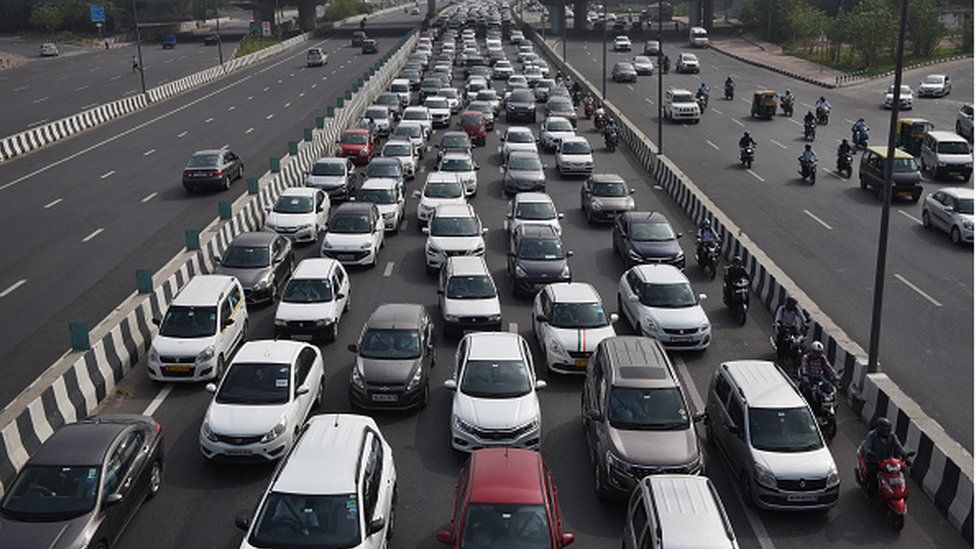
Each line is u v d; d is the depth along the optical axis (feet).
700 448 49.88
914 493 50.16
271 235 86.84
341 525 39.91
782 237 102.73
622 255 94.07
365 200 107.45
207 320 66.13
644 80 255.70
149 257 93.66
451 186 110.93
